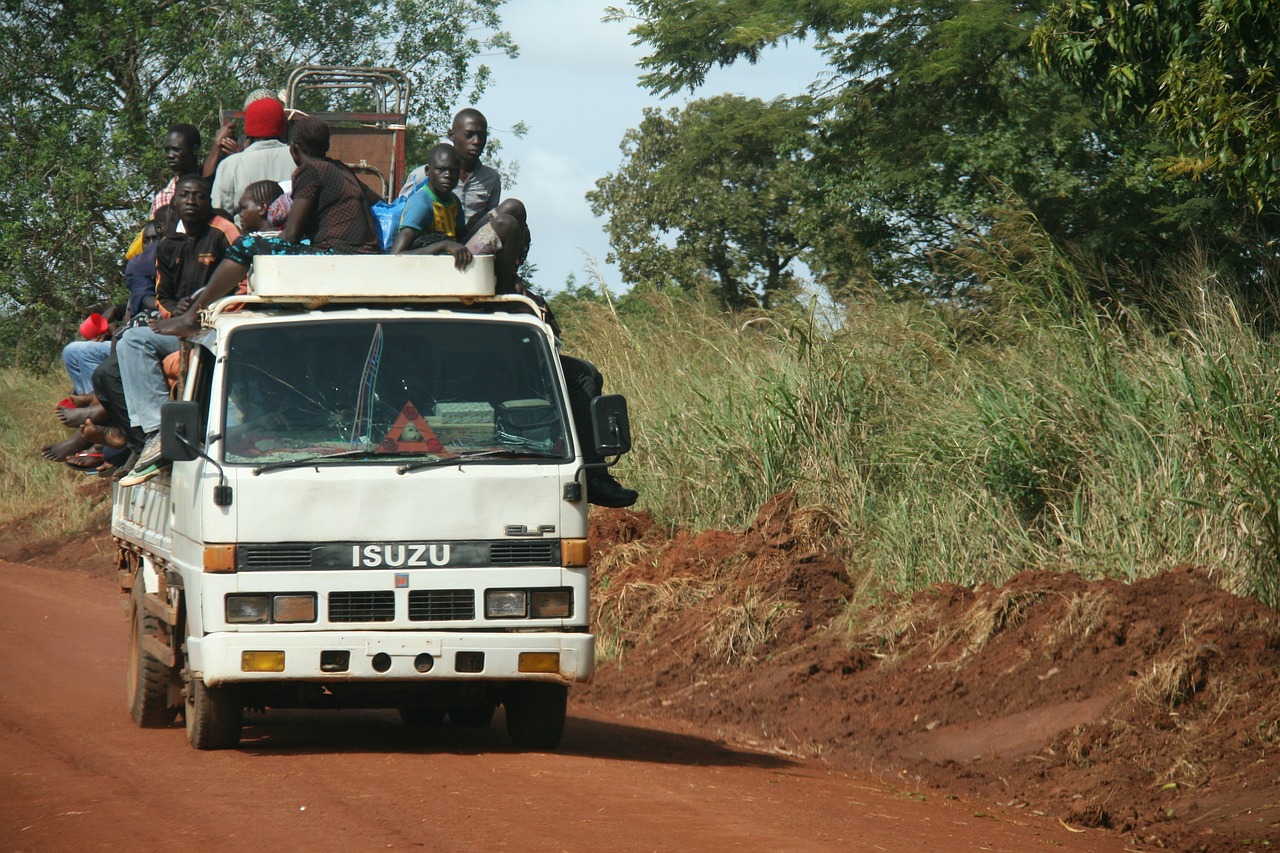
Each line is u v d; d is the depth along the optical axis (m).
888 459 29.94
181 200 21.64
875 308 33.59
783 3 45.44
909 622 25.12
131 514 23.73
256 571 17.23
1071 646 22.03
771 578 28.31
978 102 44.00
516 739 20.00
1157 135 33.50
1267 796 17.31
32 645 30.86
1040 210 41.88
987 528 26.23
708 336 37.69
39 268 64.94
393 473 17.55
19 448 63.34
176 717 21.39
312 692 18.31
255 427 17.75
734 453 31.95
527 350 18.80
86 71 65.75
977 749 21.05
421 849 13.62
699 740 22.97
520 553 17.83
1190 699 19.86
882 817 16.77
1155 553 23.09
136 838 13.97
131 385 21.75
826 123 48.62
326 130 20.95
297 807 15.23
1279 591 21.30
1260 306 26.78
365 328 18.52
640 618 29.94
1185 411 23.64
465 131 24.39
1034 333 28.84
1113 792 18.48
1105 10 28.45
